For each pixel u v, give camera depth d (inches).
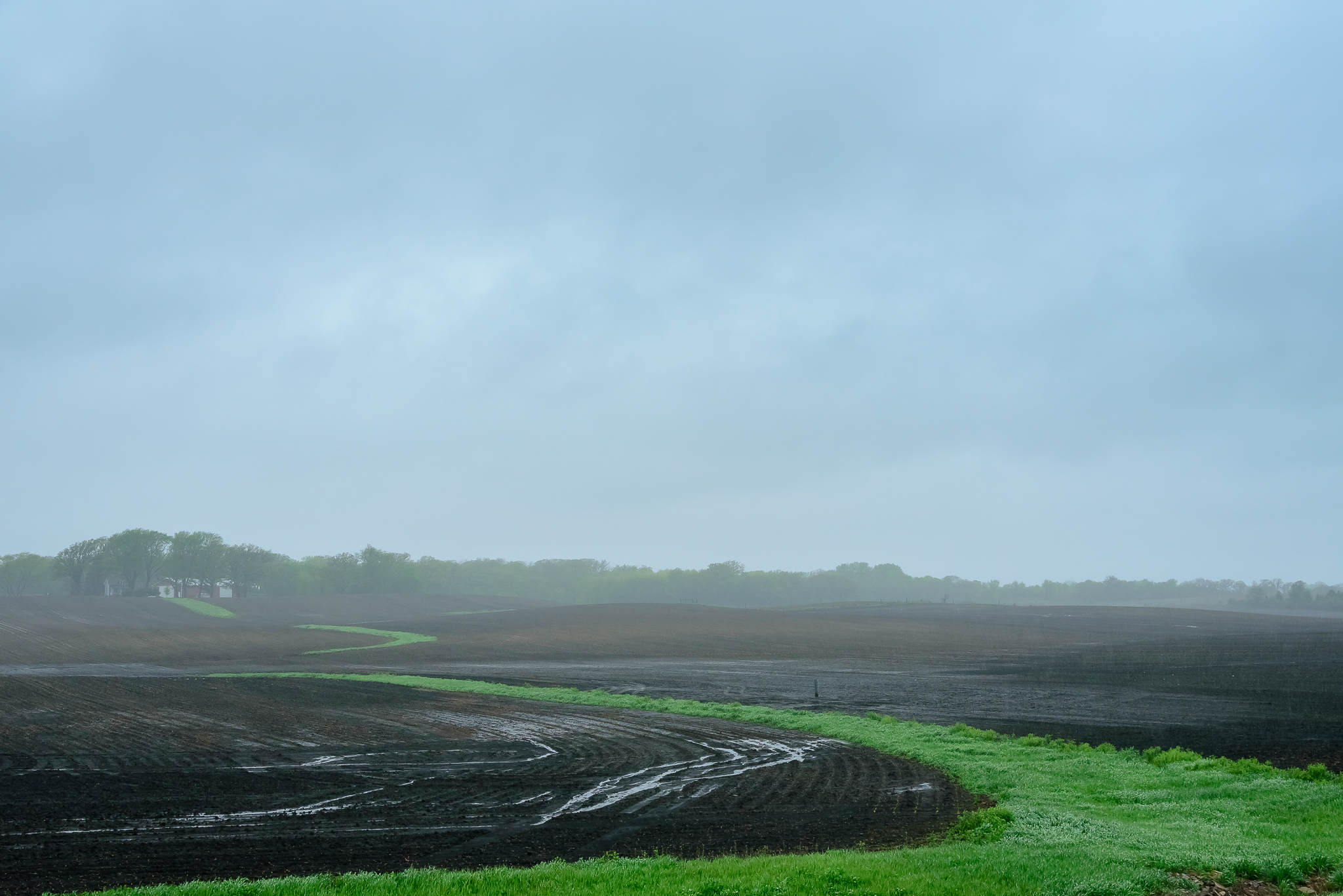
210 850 550.0
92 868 509.0
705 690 1635.1
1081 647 2716.5
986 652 2566.4
